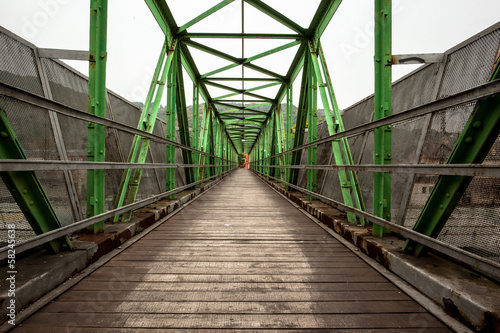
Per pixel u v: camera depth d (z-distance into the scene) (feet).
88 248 6.33
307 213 13.61
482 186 5.03
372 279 5.88
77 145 9.09
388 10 7.64
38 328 3.94
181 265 6.60
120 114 13.15
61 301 4.74
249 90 30.71
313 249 7.99
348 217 9.63
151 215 10.87
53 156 7.75
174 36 16.85
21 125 6.64
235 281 5.71
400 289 5.38
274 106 35.81
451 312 4.38
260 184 33.12
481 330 3.81
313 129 16.03
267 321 4.25
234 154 106.32
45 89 7.75
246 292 5.21
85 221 6.33
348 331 4.02
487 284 4.61
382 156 7.61
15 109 6.46
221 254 7.47
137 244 8.36
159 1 14.10
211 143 36.40
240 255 7.41
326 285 5.57
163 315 4.37
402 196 8.35
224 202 17.67
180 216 12.96
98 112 7.72
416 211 7.63
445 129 6.98
